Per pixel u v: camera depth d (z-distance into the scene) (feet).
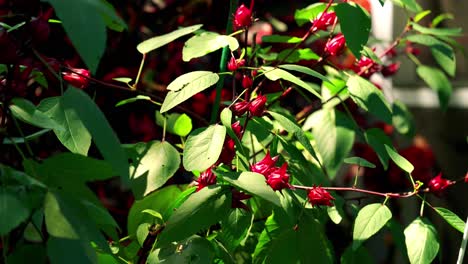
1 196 3.83
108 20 5.22
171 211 5.18
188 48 5.17
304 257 5.07
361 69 7.09
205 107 7.68
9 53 4.23
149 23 8.25
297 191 5.32
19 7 4.45
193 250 4.90
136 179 5.12
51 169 4.33
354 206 5.87
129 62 8.05
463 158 9.59
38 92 7.18
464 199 9.64
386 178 8.97
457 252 9.57
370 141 5.90
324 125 6.78
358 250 5.62
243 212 5.20
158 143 5.25
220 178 5.06
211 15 8.38
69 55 7.58
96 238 3.90
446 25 9.91
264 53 6.43
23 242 4.41
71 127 4.79
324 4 6.08
